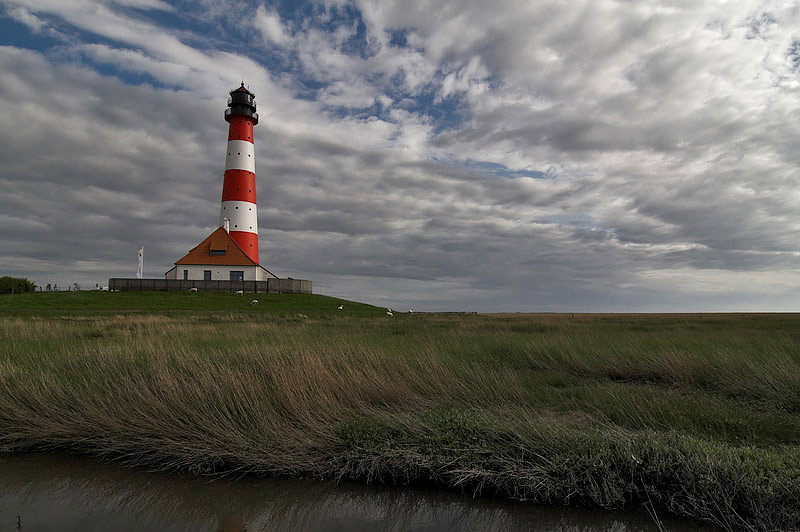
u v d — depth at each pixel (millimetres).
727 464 4531
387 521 4551
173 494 5117
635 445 5051
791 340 13219
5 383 7266
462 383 7812
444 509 4781
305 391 6754
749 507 4277
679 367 9508
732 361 9289
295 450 5625
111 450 6031
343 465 5492
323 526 4465
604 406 6879
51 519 4570
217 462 5742
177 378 7238
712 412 6480
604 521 4492
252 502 4934
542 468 4906
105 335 15820
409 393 7293
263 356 8758
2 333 14930
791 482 4211
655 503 4688
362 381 7406
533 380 9094
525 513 4676
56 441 6273
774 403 7371
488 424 5629
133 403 6531
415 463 5293
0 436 6379
